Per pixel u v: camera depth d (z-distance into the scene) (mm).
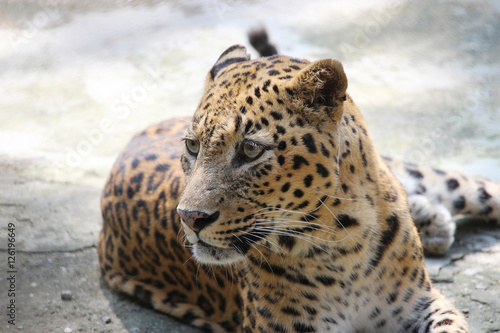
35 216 12094
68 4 25406
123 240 9789
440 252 10688
